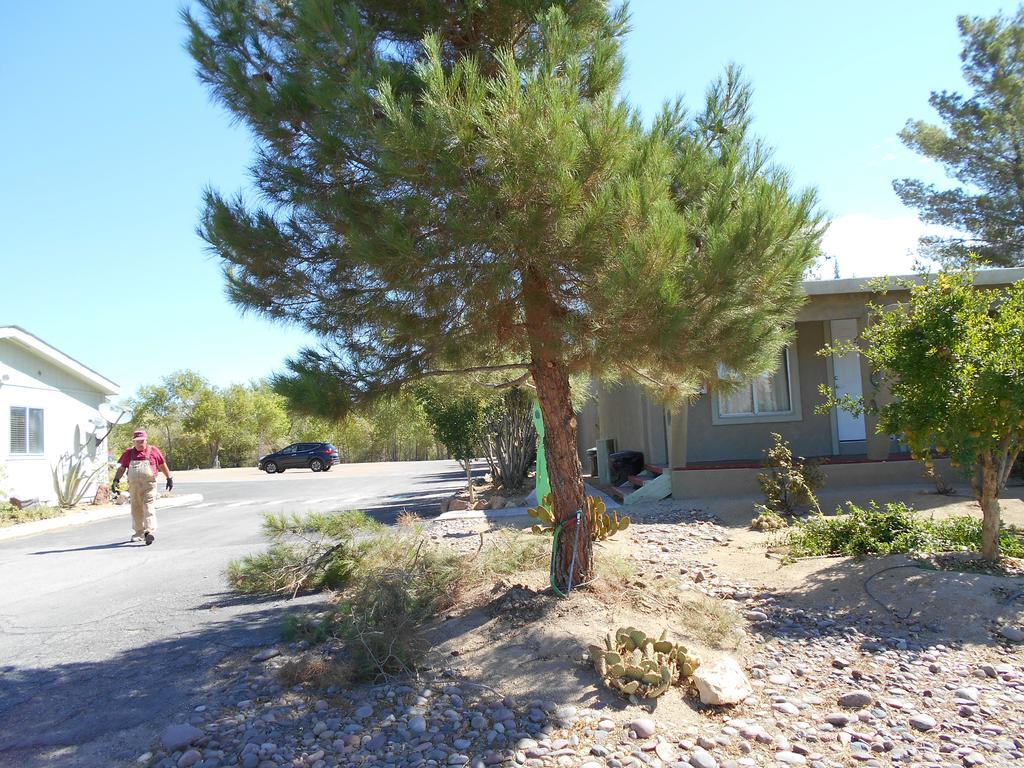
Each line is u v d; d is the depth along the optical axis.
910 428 6.27
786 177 4.74
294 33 5.20
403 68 4.99
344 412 5.15
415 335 4.93
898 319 6.55
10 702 4.43
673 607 5.35
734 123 5.65
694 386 6.14
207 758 3.57
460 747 3.58
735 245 4.36
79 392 19.80
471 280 4.54
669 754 3.49
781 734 3.72
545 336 4.91
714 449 12.80
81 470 19.66
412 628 4.97
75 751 3.73
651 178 4.44
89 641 5.68
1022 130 22.11
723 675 4.15
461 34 5.13
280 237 5.07
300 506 16.97
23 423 17.64
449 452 13.80
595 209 4.19
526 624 4.93
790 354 12.80
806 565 6.80
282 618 5.93
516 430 14.84
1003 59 22.08
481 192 4.20
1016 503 9.52
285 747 3.65
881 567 6.24
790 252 4.74
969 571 6.05
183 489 24.78
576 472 5.50
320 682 4.36
